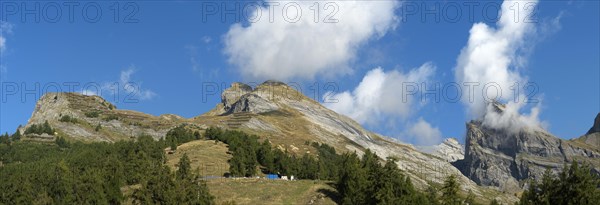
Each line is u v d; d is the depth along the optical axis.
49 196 138.50
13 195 137.62
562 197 114.69
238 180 172.12
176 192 131.38
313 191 157.12
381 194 131.75
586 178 113.75
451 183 144.12
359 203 138.12
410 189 135.62
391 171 138.25
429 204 136.25
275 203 145.00
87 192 138.75
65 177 141.50
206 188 137.62
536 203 118.38
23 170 194.88
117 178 146.12
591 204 111.38
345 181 148.25
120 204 143.00
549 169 122.00
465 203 145.50
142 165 169.00
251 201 146.00
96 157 193.38
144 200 131.88
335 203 146.38
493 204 153.50
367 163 160.62
